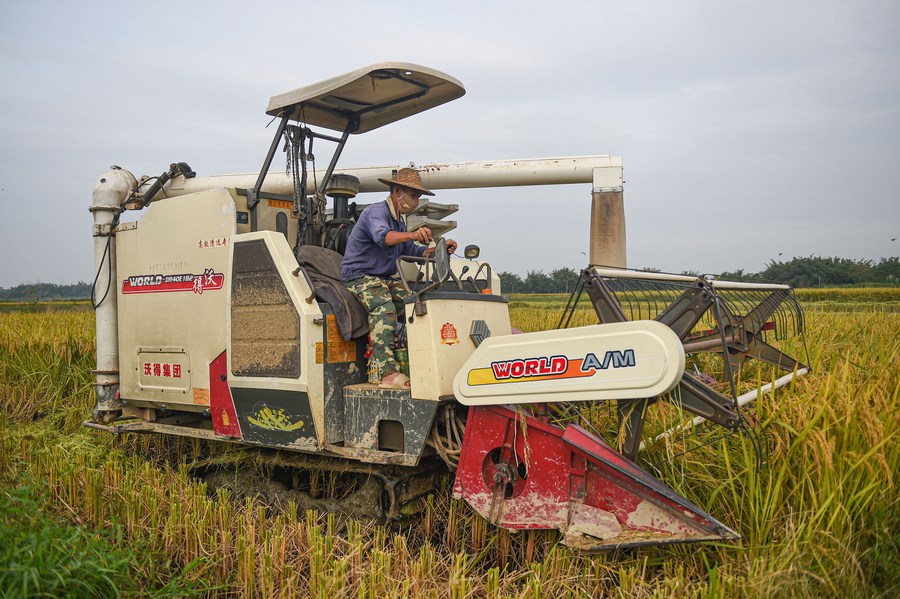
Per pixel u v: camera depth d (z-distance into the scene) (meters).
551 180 5.83
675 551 3.39
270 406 4.38
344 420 4.29
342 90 4.91
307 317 4.12
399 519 4.04
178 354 5.03
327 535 3.80
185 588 3.30
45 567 2.81
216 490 5.02
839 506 3.14
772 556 3.02
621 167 5.62
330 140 5.50
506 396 3.51
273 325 4.31
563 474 3.41
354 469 4.22
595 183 5.65
